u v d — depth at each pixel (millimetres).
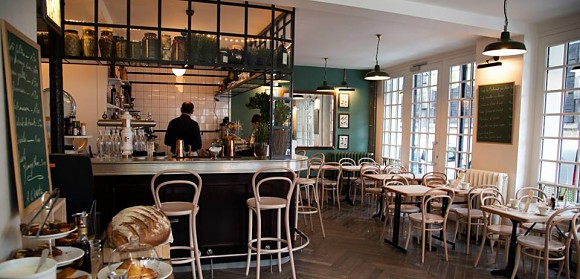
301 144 8859
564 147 4770
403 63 8164
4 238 1404
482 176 5402
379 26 5156
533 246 3559
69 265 1518
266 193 3883
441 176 6180
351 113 9219
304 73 8789
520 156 5098
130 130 3703
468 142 6383
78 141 4035
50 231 1455
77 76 4477
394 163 8383
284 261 4086
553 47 4891
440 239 5062
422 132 7598
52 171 2281
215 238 3768
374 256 4359
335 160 9008
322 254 4383
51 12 2414
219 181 3732
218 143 5273
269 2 3811
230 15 4613
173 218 3607
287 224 3551
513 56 5141
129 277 1378
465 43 6133
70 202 2312
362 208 6910
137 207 1916
